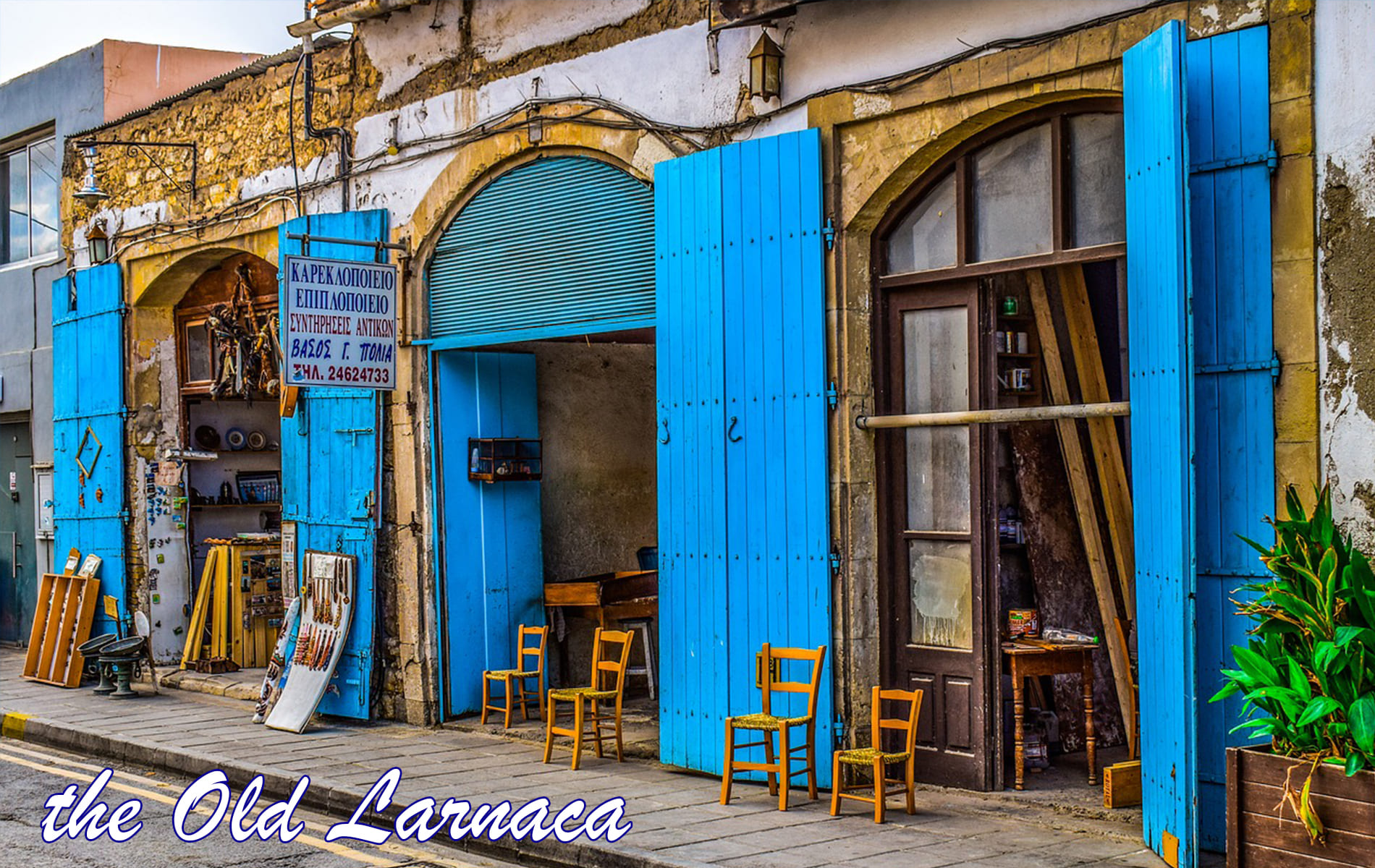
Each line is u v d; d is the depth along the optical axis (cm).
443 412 1082
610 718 962
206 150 1310
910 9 780
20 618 1664
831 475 816
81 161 1488
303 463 1161
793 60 840
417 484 1080
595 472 1186
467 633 1086
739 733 845
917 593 822
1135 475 671
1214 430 655
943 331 808
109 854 726
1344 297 611
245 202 1258
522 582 1121
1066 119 741
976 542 785
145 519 1390
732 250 856
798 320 823
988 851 661
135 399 1398
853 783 813
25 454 1653
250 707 1195
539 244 1005
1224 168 651
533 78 998
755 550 843
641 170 925
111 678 1323
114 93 1484
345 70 1157
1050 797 762
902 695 746
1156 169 641
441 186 1065
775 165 834
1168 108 625
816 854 661
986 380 783
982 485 784
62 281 1486
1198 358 661
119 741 1025
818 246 814
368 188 1134
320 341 988
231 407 1462
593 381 1190
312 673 1096
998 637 784
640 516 1216
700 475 874
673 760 883
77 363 1457
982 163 783
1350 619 540
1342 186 613
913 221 820
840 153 818
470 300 1059
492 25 1029
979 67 744
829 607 808
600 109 952
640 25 928
